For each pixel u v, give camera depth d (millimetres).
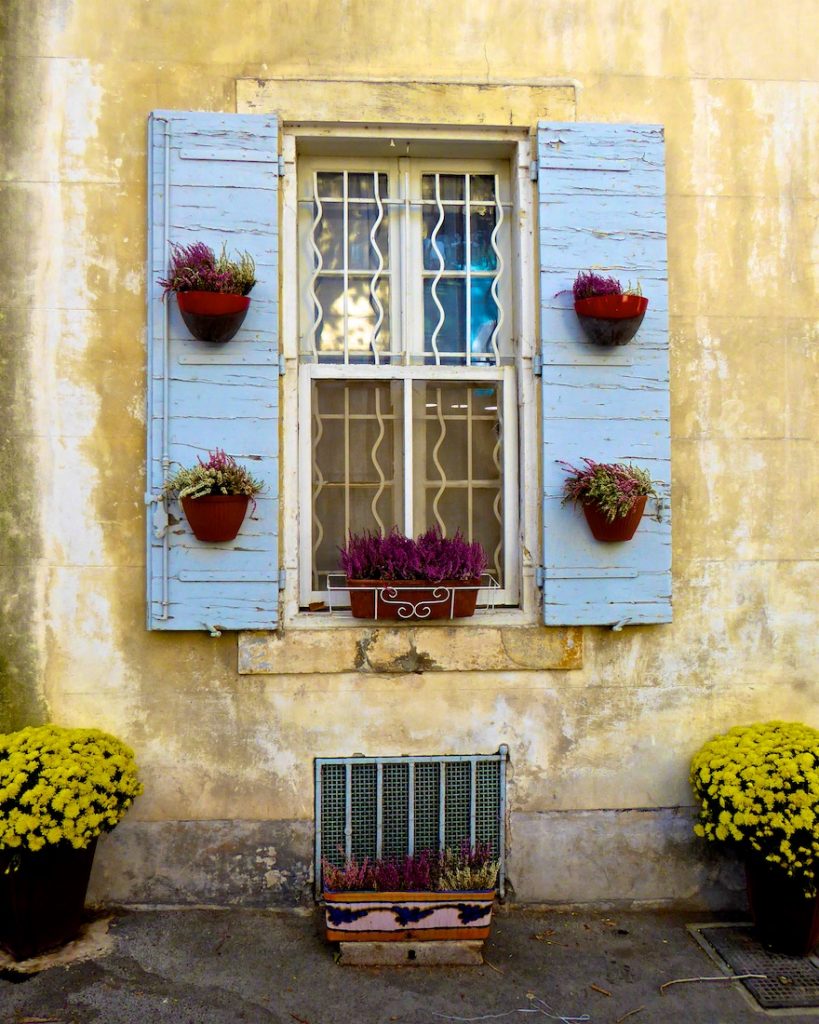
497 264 3889
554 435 3676
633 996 3168
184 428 3549
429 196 3928
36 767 3217
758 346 3857
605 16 3789
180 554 3535
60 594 3586
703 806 3564
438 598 3564
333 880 3350
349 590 3564
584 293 3588
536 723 3738
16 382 3578
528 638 3705
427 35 3723
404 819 3701
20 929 3227
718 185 3840
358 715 3676
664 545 3715
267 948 3371
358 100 3666
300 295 3830
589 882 3740
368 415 3828
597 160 3721
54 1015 2979
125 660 3607
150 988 3123
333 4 3682
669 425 3760
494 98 3723
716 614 3824
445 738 3701
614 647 3773
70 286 3594
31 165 3586
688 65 3826
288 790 3652
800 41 3873
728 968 3332
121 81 3611
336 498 3818
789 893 3373
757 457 3852
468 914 3287
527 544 3748
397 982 3205
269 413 3584
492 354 3875
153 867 3605
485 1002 3113
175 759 3619
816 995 3184
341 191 3887
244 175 3592
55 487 3588
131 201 3617
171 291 3490
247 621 3557
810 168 3881
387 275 3893
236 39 3650
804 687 3859
